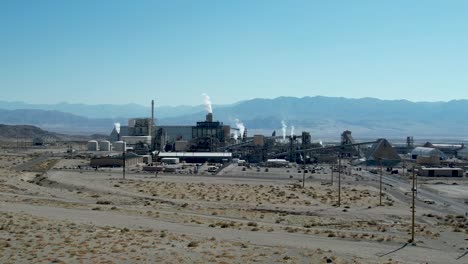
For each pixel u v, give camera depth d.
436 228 93.12
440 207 130.25
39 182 167.25
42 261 51.47
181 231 77.06
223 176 198.88
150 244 61.88
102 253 55.84
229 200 131.62
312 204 126.75
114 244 60.84
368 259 63.06
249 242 69.81
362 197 141.75
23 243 59.41
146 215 94.94
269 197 137.75
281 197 138.12
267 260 56.44
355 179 199.12
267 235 77.69
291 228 86.75
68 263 51.12
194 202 126.62
